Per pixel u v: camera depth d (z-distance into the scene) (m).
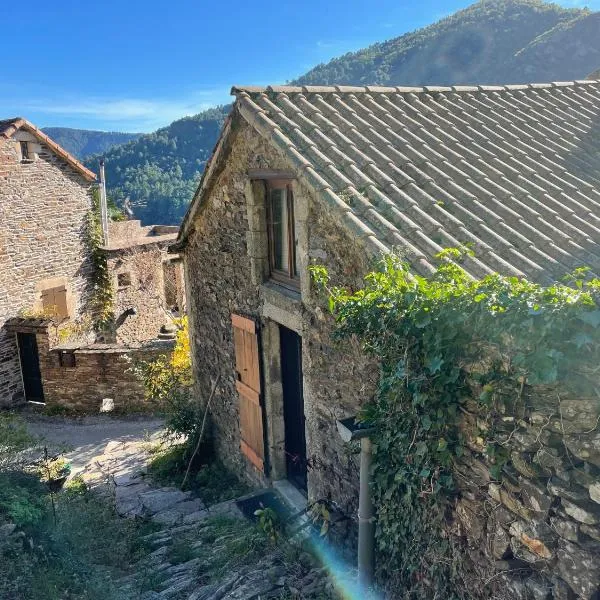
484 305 2.96
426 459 3.58
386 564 4.24
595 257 4.56
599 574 2.61
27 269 13.91
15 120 13.35
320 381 5.45
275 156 5.71
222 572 5.04
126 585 4.84
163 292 18.67
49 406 12.83
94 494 7.37
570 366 2.57
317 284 5.16
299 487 6.85
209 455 8.82
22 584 4.07
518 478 2.98
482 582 3.26
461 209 4.80
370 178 5.02
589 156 6.29
